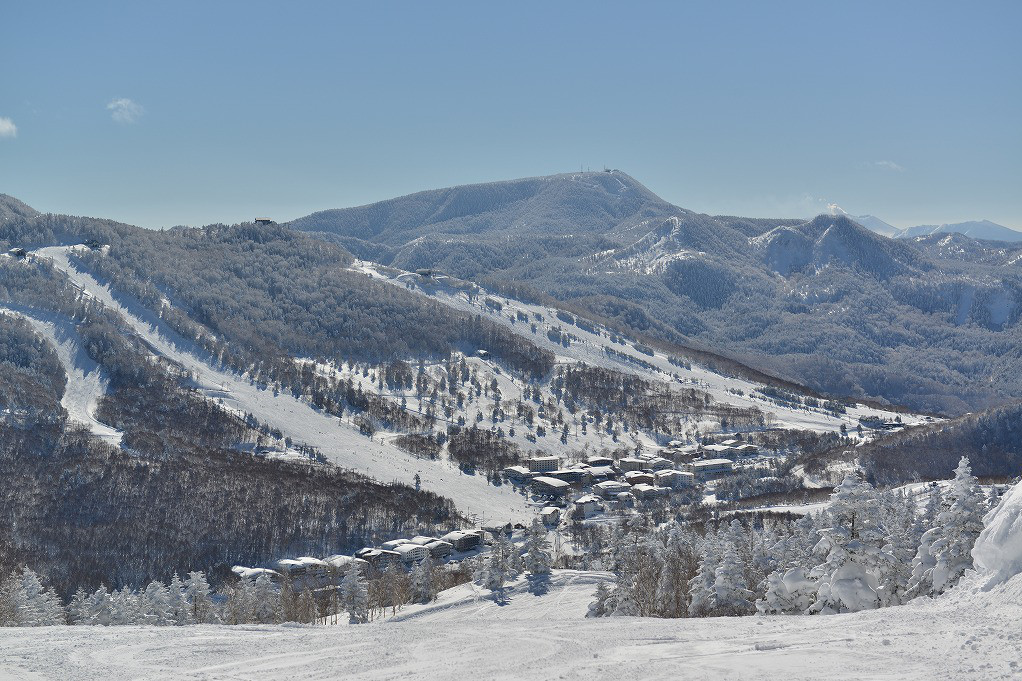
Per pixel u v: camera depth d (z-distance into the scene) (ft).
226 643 110.11
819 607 156.25
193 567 558.97
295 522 636.07
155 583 327.88
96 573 542.16
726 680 73.97
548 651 99.96
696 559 310.45
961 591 103.19
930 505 260.21
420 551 565.94
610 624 126.72
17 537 579.89
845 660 77.46
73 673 90.38
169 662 96.73
